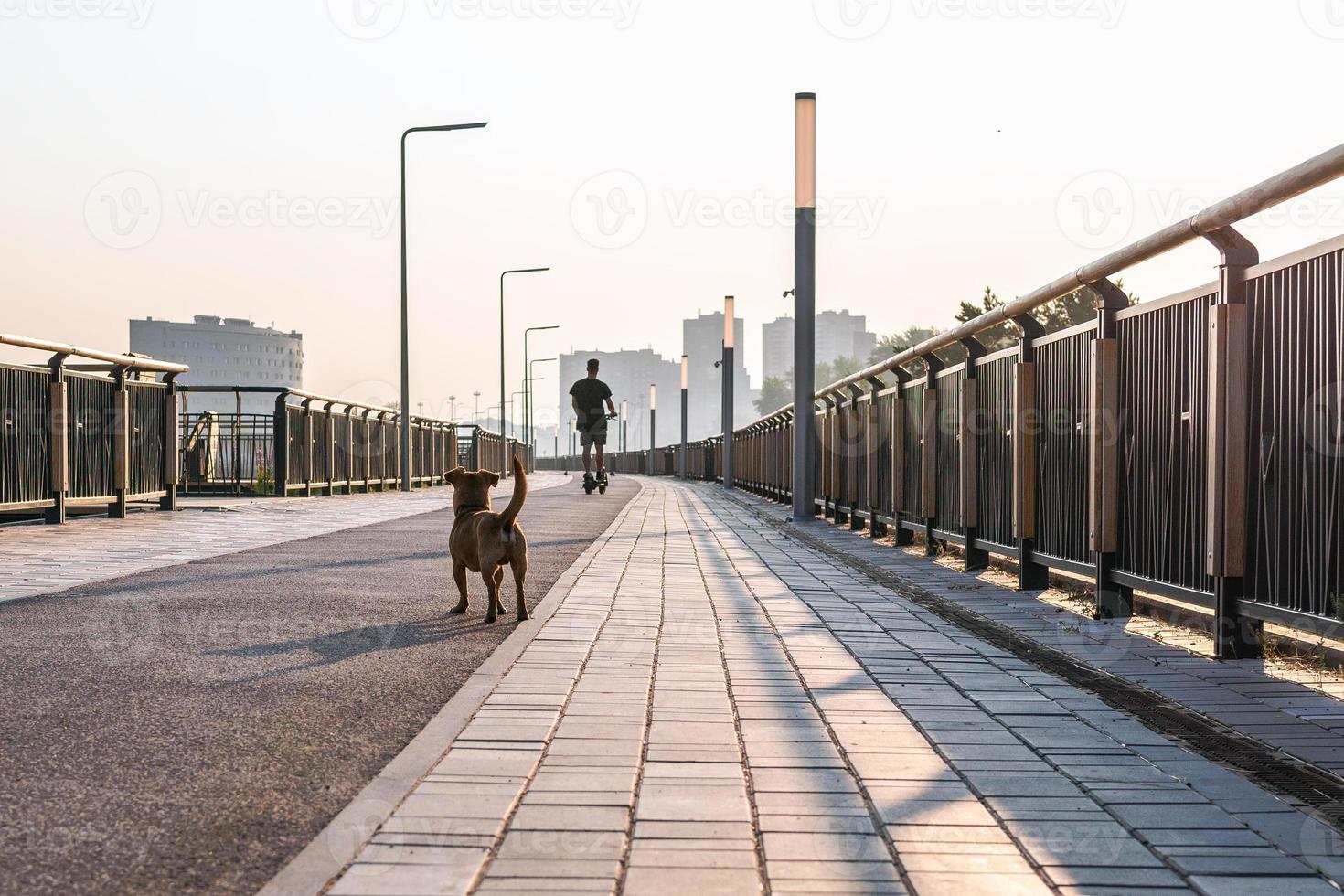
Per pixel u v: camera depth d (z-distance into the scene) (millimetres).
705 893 2443
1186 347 5656
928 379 10516
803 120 15250
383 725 3852
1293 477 4805
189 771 3277
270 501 18203
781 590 7855
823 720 4039
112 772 3252
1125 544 6379
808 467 15562
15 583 7266
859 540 12312
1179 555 5746
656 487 30250
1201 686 4637
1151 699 4391
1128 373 6355
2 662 4781
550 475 45688
